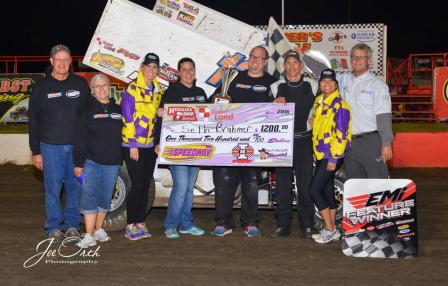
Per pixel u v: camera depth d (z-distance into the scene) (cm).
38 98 637
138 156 641
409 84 1545
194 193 723
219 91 725
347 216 604
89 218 637
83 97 645
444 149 1190
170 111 670
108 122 634
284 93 657
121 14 738
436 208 832
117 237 675
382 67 1384
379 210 599
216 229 682
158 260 584
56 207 655
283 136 646
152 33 732
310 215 667
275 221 759
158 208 840
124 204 698
